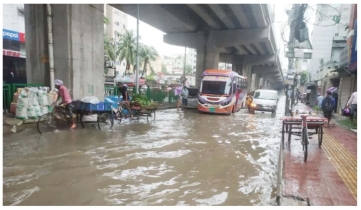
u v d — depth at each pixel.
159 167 5.38
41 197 3.95
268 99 17.19
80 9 10.23
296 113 7.35
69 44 9.91
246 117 14.83
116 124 10.36
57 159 5.68
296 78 18.23
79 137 7.77
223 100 15.49
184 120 12.62
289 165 5.40
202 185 4.53
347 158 5.98
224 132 9.65
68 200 3.88
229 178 4.88
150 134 8.66
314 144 7.36
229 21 19.53
